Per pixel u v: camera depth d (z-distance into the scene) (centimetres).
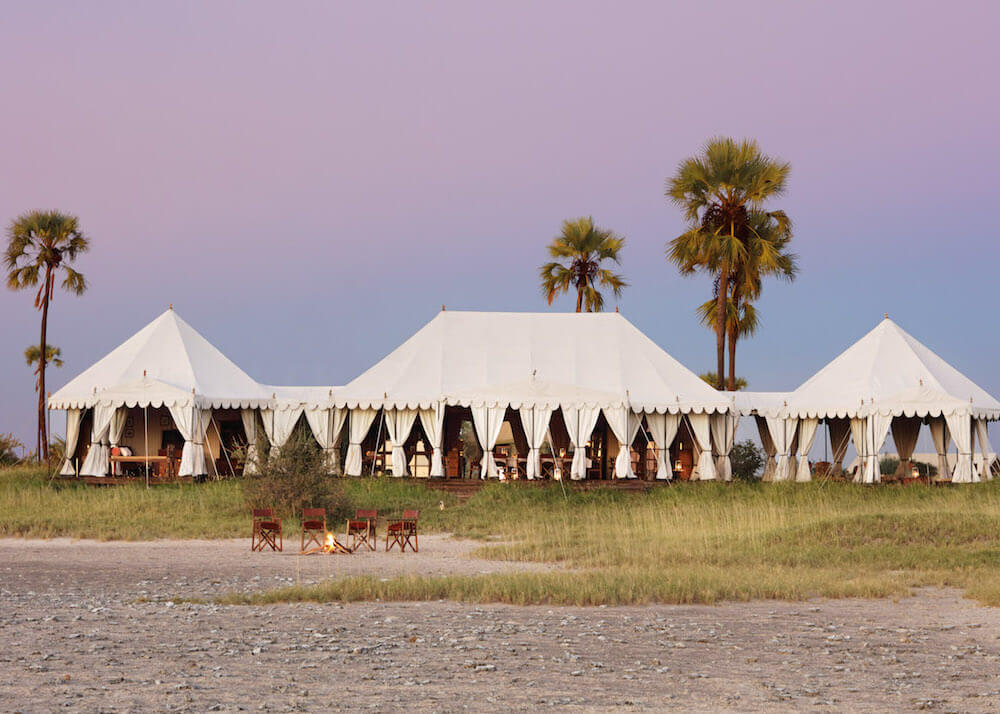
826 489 5994
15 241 8338
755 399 7150
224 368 6944
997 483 5978
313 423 6675
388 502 5631
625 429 6212
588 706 1606
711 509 5247
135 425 6950
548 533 4616
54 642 2112
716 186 7094
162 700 1600
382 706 1583
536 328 7025
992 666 1967
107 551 4050
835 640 2245
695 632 2334
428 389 6519
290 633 2245
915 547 4053
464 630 2311
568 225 9331
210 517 5097
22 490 5881
